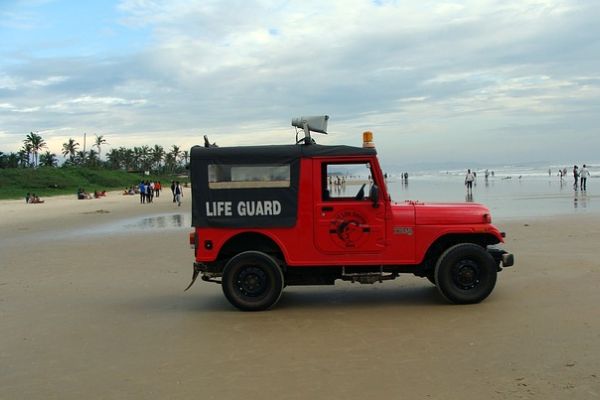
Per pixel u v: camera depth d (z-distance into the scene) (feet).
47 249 48.78
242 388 15.40
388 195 24.82
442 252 25.00
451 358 17.17
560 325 20.17
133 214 92.43
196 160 24.54
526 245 40.34
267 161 24.39
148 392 15.34
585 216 59.16
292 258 24.38
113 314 24.61
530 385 14.76
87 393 15.42
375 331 20.53
